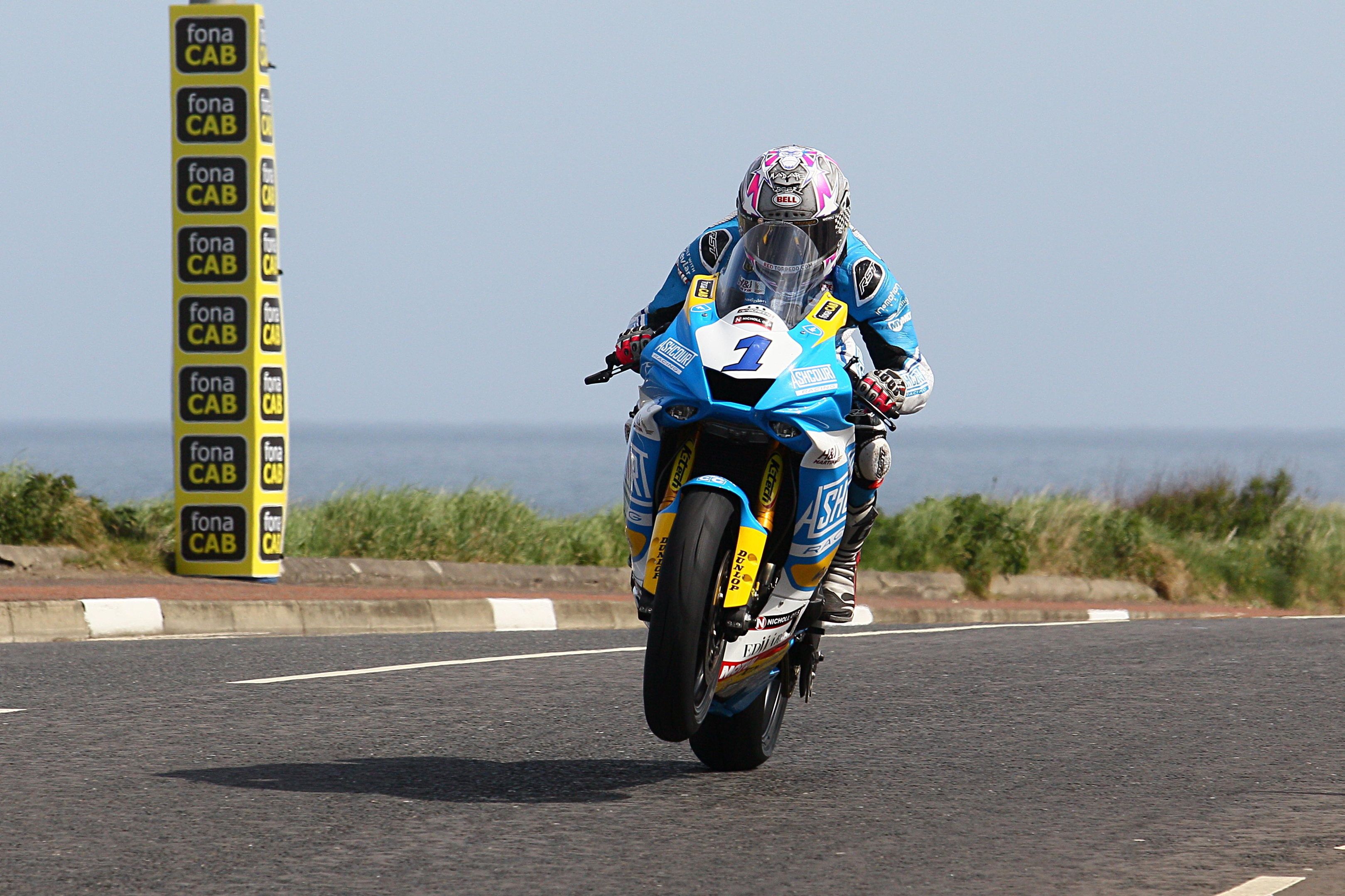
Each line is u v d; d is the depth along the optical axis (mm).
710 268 21625
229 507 47156
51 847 17219
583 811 19562
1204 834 18875
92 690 28094
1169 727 26844
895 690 31297
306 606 42906
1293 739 25703
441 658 34000
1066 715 28203
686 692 18031
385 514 57406
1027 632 44031
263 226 47469
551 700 28422
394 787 20703
